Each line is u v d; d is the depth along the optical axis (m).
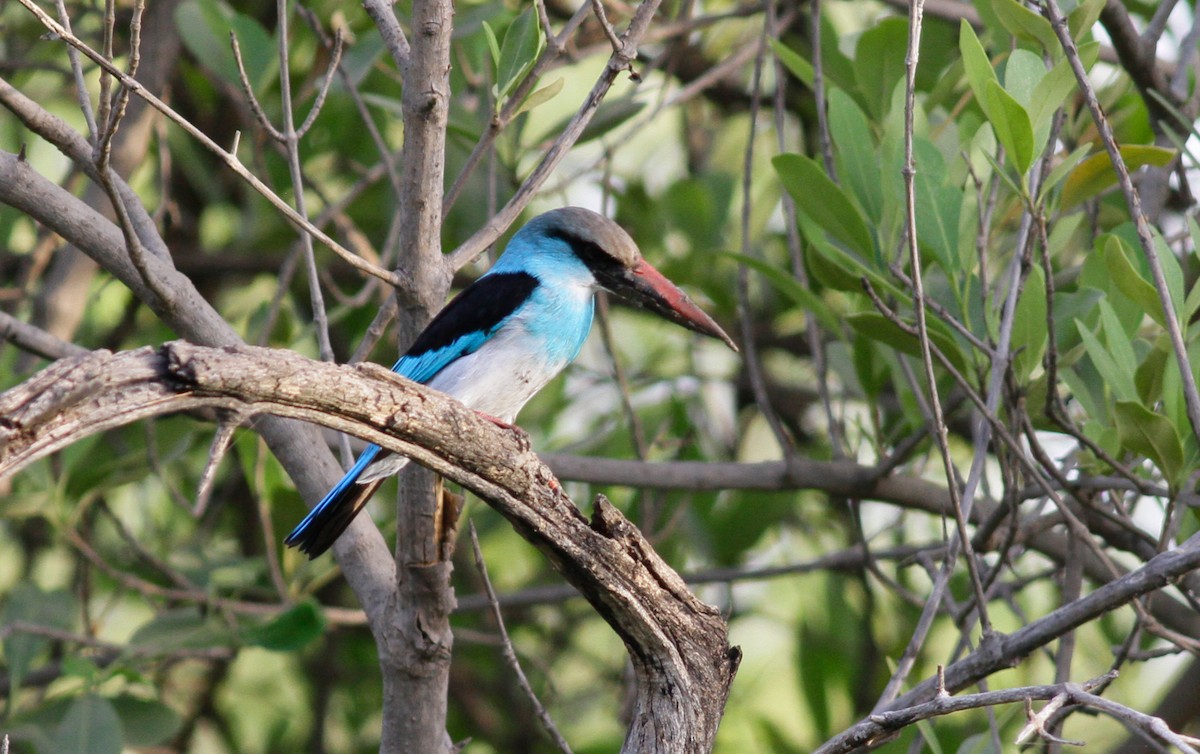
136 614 13.80
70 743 8.98
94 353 4.40
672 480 10.07
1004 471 7.84
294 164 7.29
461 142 10.80
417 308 6.47
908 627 12.33
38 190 7.01
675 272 12.48
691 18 11.98
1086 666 12.60
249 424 7.64
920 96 9.81
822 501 13.42
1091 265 8.41
